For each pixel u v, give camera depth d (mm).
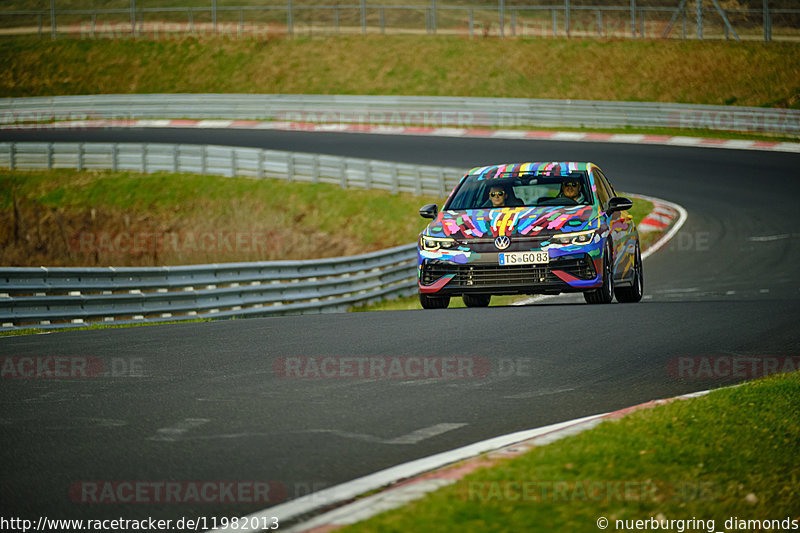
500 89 183250
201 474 17312
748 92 176875
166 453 18828
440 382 26500
